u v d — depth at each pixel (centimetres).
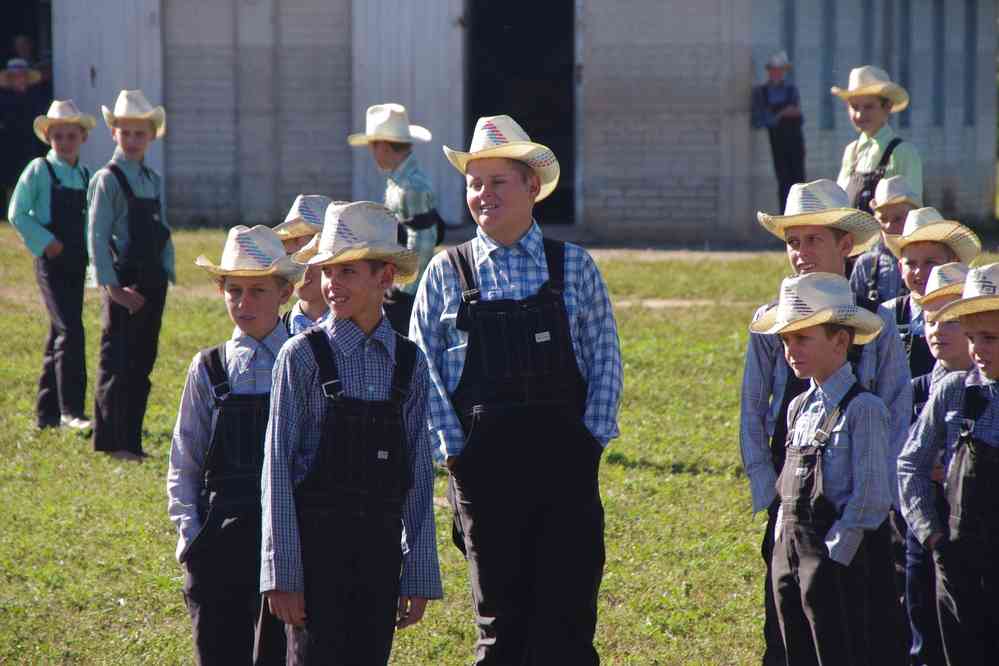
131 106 1527
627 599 1183
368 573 794
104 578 1227
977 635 873
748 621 1139
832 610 841
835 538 841
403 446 809
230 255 892
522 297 903
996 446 859
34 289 2655
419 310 923
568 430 891
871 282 1261
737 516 1393
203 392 891
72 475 1519
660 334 2327
